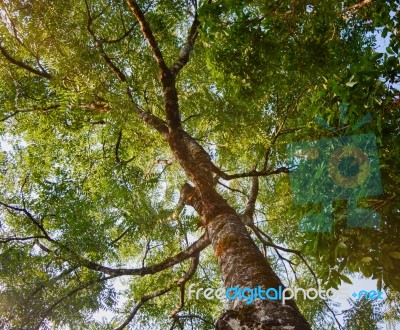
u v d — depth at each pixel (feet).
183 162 15.31
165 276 23.43
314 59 15.03
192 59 26.08
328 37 17.43
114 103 16.80
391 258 12.46
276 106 22.48
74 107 20.34
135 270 18.13
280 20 14.35
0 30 20.63
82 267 19.38
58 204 19.65
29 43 20.68
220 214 12.32
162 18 25.63
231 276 9.08
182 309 23.61
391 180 11.85
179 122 17.01
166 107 17.01
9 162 24.56
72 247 18.17
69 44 19.17
